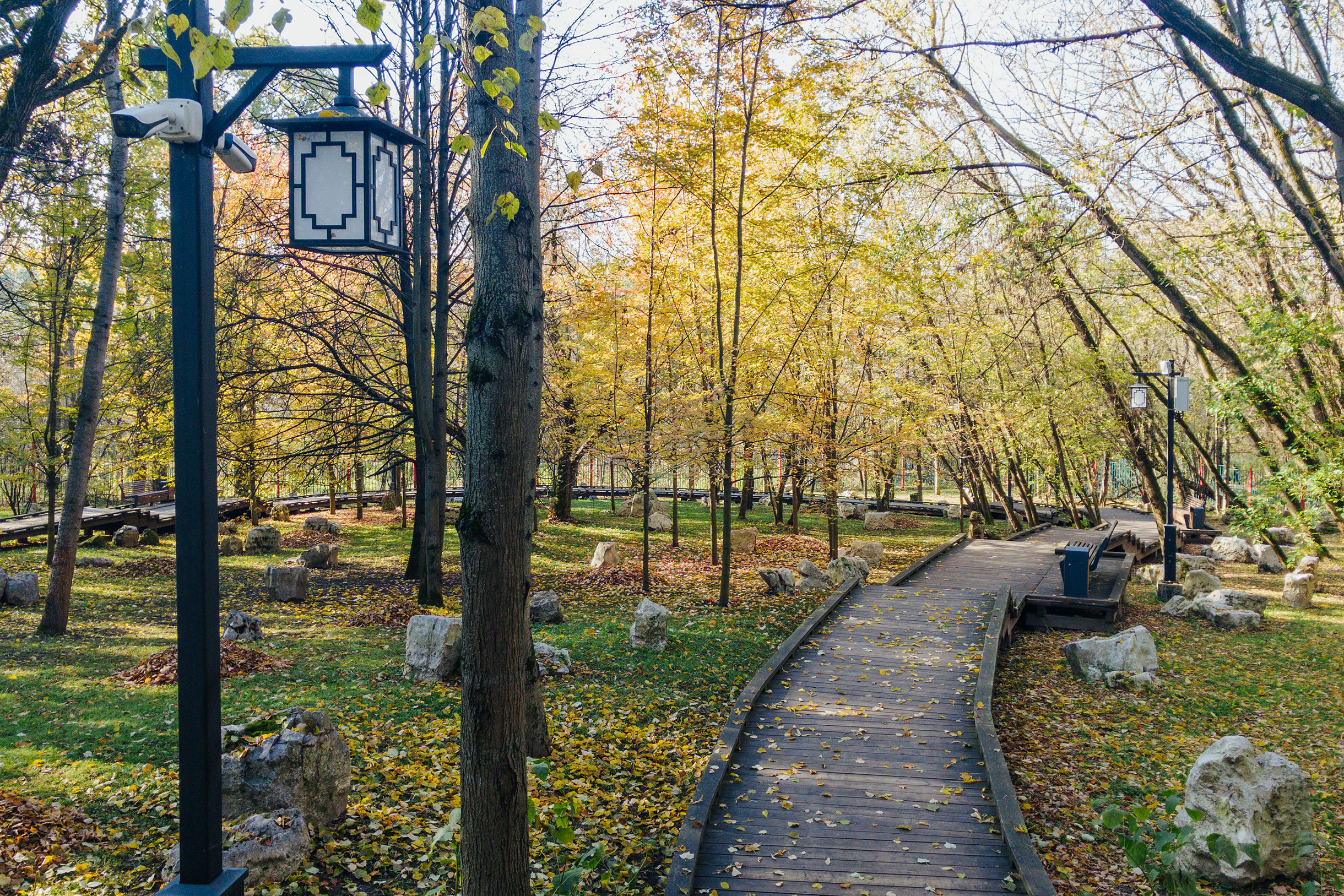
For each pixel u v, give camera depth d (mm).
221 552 20281
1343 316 13867
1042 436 26234
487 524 3902
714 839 6227
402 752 7297
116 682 9039
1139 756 8680
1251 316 13672
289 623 12688
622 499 38000
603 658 11125
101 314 11641
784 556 21375
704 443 15430
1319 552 17469
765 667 10195
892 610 13695
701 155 13805
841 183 11422
